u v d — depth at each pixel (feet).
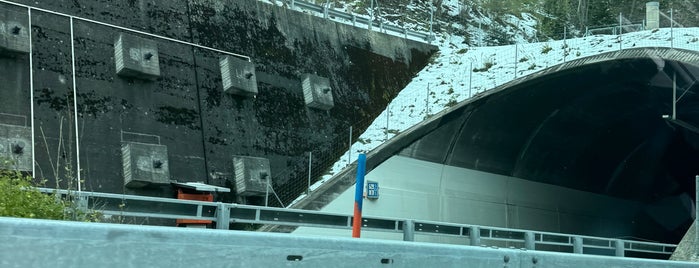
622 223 182.60
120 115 94.58
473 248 22.22
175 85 102.12
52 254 14.60
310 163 110.93
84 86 92.48
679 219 191.72
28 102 86.69
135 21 101.55
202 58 107.45
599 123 151.43
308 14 127.95
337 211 107.55
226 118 106.83
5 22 86.33
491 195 136.87
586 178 166.61
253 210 64.64
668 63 121.90
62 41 92.53
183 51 105.29
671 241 192.95
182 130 100.42
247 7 117.50
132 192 91.86
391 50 141.18
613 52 124.16
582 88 133.80
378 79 135.74
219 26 112.06
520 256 23.52
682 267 30.04
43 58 89.86
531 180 149.89
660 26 144.46
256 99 112.37
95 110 92.38
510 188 142.61
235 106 108.99
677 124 145.79
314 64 125.08
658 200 189.06
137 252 15.62
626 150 167.84
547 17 205.16
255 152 108.99
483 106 126.72
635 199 185.26
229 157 104.99
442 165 126.62
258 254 17.40
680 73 125.29
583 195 167.32
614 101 143.02
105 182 89.76
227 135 105.91
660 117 152.76
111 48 97.35
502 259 23.03
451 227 75.56
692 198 190.19
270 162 110.42
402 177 118.52
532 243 80.07
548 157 150.61
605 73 129.29
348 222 71.56
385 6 167.43
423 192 121.60
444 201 125.29
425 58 148.15
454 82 135.44
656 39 125.08
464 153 130.21
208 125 104.01
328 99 121.70
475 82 132.26
